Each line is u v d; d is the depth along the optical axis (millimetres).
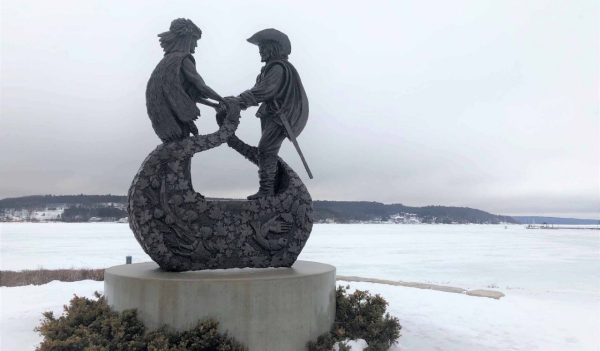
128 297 5863
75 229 94062
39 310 9141
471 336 8641
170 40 6934
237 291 5707
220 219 6633
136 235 6551
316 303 6316
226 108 6973
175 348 5246
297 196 7195
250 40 7781
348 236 72875
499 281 20406
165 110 6559
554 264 29047
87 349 5086
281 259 7008
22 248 35344
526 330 9258
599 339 8750
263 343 5758
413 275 21969
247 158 7703
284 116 7395
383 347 6727
